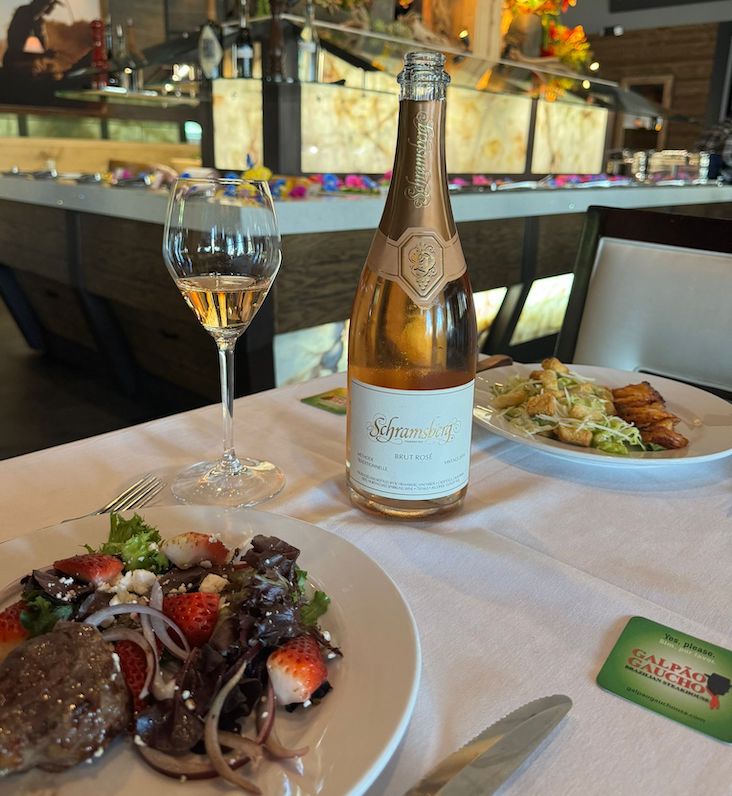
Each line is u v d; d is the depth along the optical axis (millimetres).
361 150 3158
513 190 2863
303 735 309
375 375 565
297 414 776
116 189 2332
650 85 8328
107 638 338
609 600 448
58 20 4988
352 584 416
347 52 2910
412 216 530
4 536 509
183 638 352
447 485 538
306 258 2000
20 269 3035
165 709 306
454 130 3605
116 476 616
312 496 583
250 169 2400
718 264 1049
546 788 313
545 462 669
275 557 394
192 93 3338
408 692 329
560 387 747
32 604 358
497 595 455
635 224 1139
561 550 514
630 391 746
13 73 4906
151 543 434
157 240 2184
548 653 402
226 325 597
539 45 3824
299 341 2113
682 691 373
